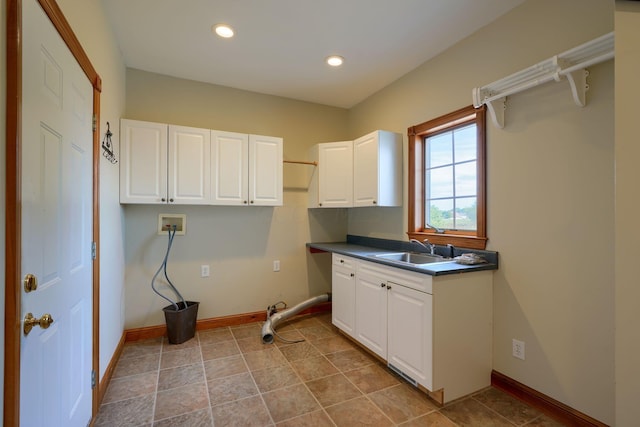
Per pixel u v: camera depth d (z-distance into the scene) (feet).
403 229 9.83
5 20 2.90
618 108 3.58
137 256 9.54
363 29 7.46
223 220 10.71
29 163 3.25
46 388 3.67
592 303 5.35
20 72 3.05
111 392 6.61
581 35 5.50
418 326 6.55
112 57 7.43
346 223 12.70
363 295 8.45
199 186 9.34
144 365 7.81
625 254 3.53
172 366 7.77
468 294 6.61
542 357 6.05
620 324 3.56
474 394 6.62
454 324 6.44
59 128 4.08
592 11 5.36
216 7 6.68
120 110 8.59
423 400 6.40
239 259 10.95
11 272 2.93
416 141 9.42
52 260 3.86
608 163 5.16
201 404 6.22
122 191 8.42
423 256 8.76
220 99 10.67
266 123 11.41
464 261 6.91
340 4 6.57
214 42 8.07
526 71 5.80
